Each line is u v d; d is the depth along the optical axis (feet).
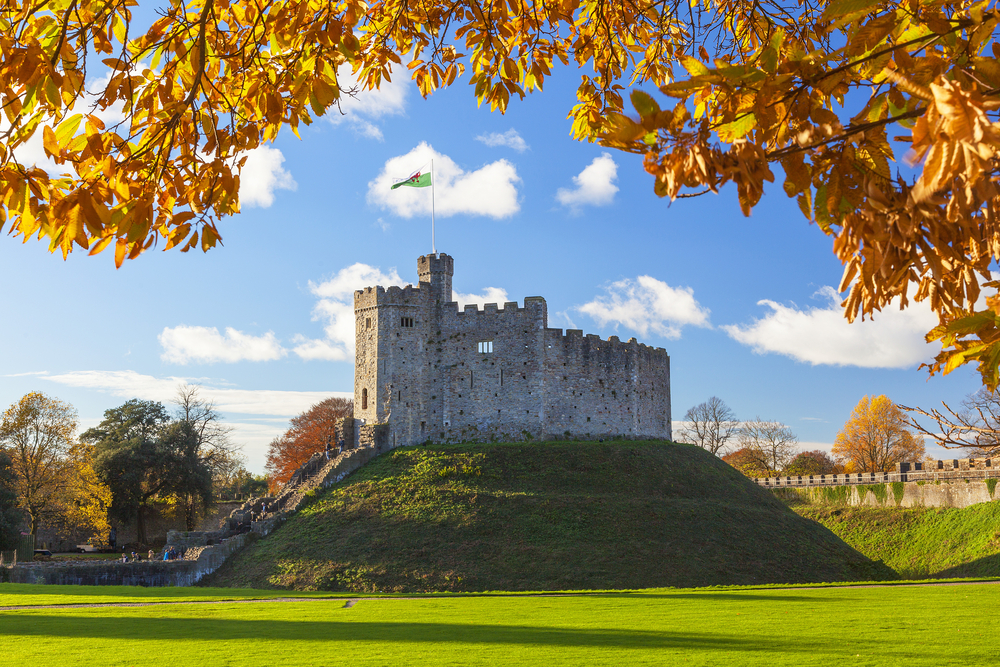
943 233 14.47
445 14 33.27
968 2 15.57
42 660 61.98
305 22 26.91
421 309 259.39
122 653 65.62
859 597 106.63
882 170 15.38
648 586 164.55
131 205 21.07
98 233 20.26
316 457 250.78
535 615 93.91
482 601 115.24
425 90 35.40
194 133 23.47
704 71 14.94
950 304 17.31
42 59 20.45
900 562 228.02
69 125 21.01
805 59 15.15
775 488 319.88
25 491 257.14
